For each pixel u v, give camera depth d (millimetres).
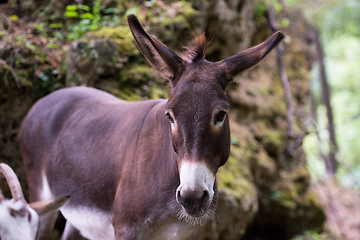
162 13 5273
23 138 3672
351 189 9727
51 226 3584
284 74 7352
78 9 5316
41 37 4996
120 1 5289
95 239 3166
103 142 3012
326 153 11930
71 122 3375
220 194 4625
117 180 2807
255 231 6199
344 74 15883
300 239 5922
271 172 5977
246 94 6242
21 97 4453
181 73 2352
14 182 2088
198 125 2100
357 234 6902
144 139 2695
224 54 6137
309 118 6754
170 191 2523
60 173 3236
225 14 5852
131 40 4848
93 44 4402
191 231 2781
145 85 4734
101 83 4523
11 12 5465
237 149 5535
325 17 11227
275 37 2391
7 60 4496
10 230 1880
